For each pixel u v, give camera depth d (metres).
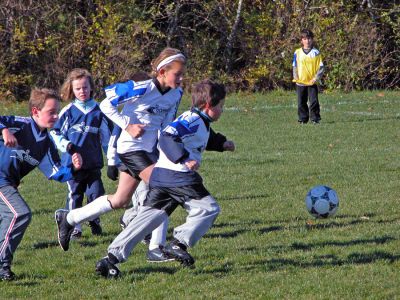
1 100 61.53
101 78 63.47
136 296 14.17
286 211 21.83
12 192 15.37
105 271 15.23
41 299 14.17
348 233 18.77
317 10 66.75
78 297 14.25
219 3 67.56
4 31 62.03
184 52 67.62
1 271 15.41
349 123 43.38
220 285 14.66
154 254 16.36
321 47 66.12
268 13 66.75
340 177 27.19
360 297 13.72
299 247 17.64
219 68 68.69
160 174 15.41
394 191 24.36
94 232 19.78
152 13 65.38
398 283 14.52
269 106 53.50
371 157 31.58
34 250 18.30
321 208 20.53
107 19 63.00
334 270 15.55
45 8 63.41
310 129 41.41
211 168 29.88
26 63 63.84
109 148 18.94
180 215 21.84
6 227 15.23
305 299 13.69
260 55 67.25
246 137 39.03
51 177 16.16
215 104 15.24
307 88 43.75
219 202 23.39
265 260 16.47
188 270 15.78
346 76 66.25
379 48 67.56
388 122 43.47
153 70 17.06
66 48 63.62
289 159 31.73
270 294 13.99
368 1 69.00
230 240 18.55
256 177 27.67
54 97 15.62
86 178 20.03
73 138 19.66
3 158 15.42
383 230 18.97
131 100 16.61
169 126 15.06
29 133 15.60
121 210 22.72
